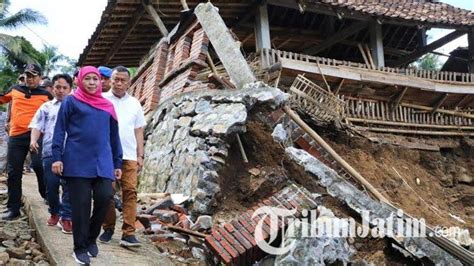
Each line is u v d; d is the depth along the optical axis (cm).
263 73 1041
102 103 467
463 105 1379
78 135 446
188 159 763
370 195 796
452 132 1373
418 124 1312
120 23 1301
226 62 873
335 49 1586
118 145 480
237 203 728
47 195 559
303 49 1554
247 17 1256
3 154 982
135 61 1603
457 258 638
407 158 1264
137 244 532
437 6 1422
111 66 1634
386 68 1202
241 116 736
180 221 655
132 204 533
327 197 723
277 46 1523
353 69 1134
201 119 799
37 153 585
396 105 1265
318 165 730
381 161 1194
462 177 1332
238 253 543
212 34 919
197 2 1209
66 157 441
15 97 616
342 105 1128
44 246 491
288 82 1098
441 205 1215
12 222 587
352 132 1157
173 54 1114
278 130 803
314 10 1170
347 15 1201
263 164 777
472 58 1396
